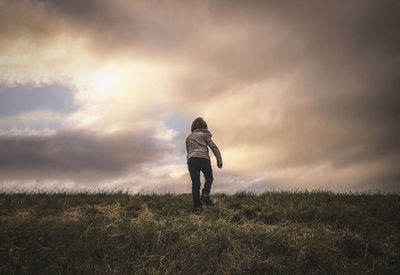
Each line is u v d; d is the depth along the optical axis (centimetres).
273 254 422
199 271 375
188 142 600
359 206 629
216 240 444
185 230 479
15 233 417
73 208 602
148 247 425
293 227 516
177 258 403
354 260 407
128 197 709
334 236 477
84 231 452
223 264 395
